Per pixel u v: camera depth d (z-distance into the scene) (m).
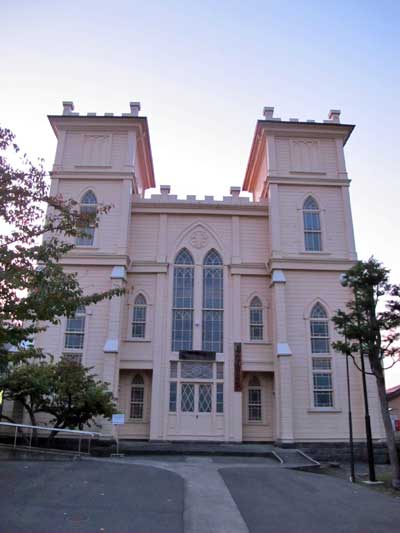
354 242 25.92
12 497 9.84
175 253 26.27
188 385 24.28
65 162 26.72
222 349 24.81
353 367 23.81
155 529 8.17
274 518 9.48
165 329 24.86
